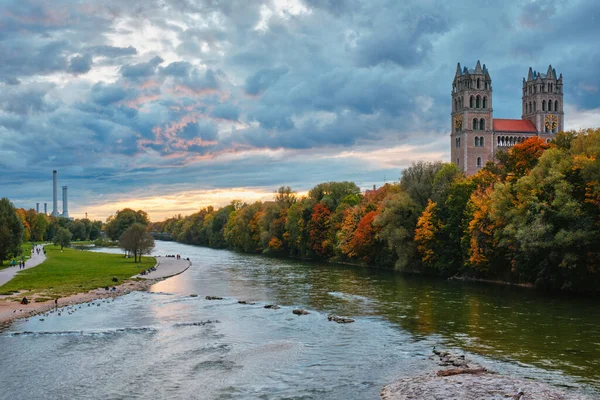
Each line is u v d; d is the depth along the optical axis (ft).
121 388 113.09
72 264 421.59
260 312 202.18
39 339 157.89
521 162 292.81
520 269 260.42
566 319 177.06
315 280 315.37
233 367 127.13
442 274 329.31
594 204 228.22
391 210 358.64
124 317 194.08
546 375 115.65
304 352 140.05
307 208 529.04
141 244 458.09
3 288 269.85
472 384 108.68
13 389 113.19
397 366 125.59
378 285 283.79
